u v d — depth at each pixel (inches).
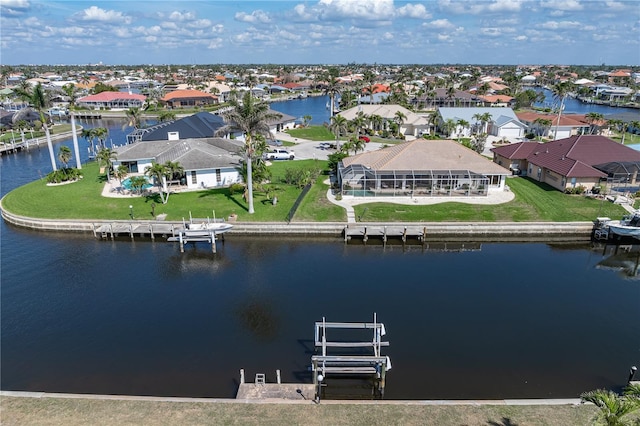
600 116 4170.8
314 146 3767.2
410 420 866.8
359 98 6240.2
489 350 1160.2
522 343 1193.4
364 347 1177.4
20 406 900.6
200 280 1561.3
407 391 1007.6
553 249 1891.0
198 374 1063.6
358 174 2298.2
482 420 866.8
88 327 1264.8
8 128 4726.9
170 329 1255.5
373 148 3646.7
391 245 1898.4
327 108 6727.4
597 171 2380.7
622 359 1130.7
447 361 1113.4
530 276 1620.3
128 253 1787.6
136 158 2662.4
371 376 1058.1
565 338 1222.9
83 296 1444.4
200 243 1894.7
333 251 1824.6
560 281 1582.2
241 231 1961.1
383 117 4517.7
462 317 1322.6
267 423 855.7
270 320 1301.7
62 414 878.4
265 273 1615.4
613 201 2257.6
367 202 2258.9
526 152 2869.1
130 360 1114.7
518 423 860.0
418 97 6471.5
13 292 1466.5
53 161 2812.5
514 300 1434.5
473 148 3454.7
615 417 677.9
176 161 2421.3
